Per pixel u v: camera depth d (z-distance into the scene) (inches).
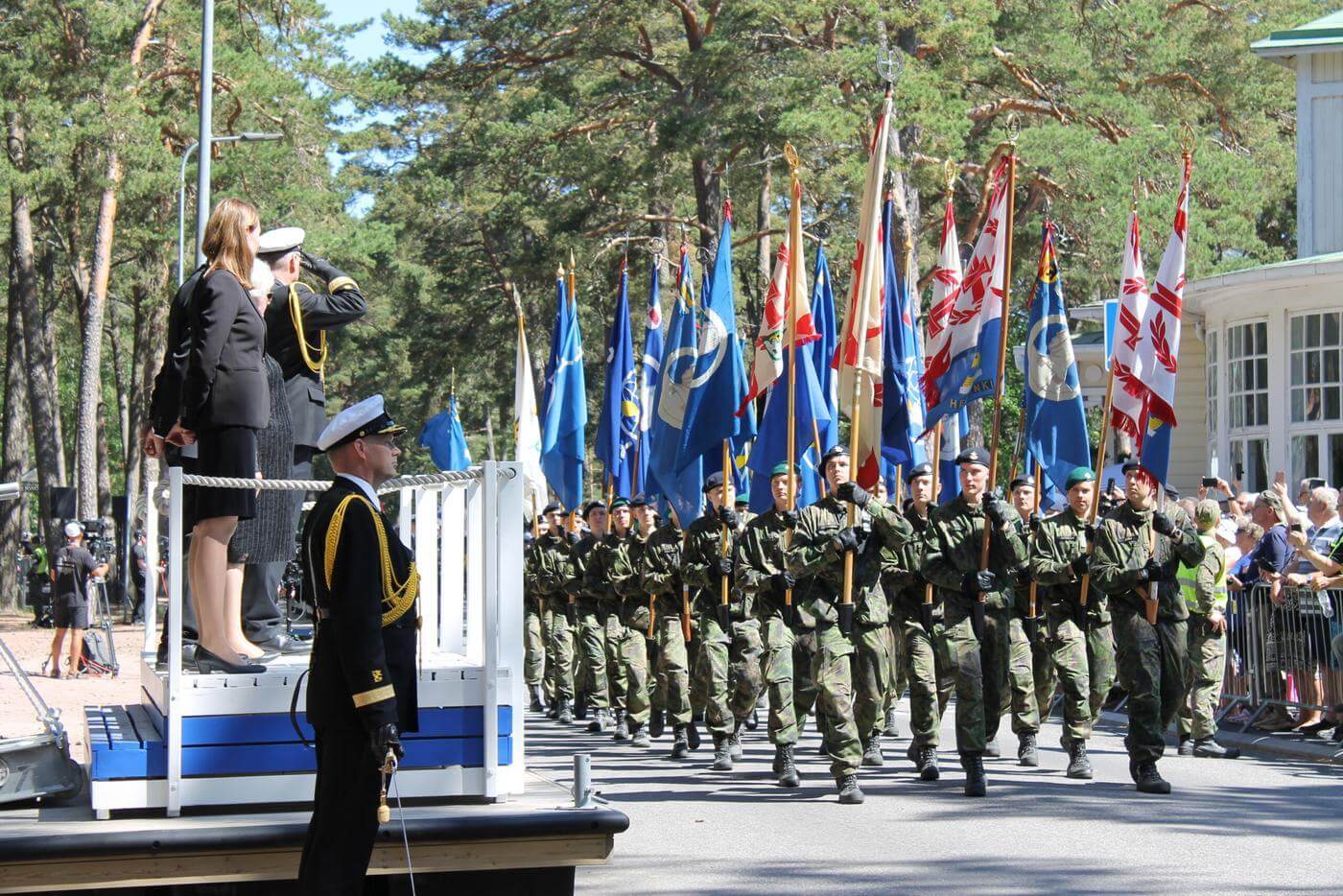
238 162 1288.1
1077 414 561.3
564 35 1476.4
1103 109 1274.6
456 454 933.8
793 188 509.0
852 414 481.7
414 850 242.5
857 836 383.6
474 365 2218.3
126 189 1242.6
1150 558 448.1
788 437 492.4
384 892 259.6
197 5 1385.3
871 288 513.3
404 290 2103.8
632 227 1643.7
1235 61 1411.2
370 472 240.7
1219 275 879.1
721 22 1263.5
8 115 1289.4
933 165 1129.4
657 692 602.9
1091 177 1178.0
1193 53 1414.9
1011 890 320.8
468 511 293.6
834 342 681.0
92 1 1243.2
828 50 1163.3
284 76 1336.1
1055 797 439.2
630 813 421.7
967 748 444.1
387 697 226.1
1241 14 1407.5
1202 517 524.7
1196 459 1059.9
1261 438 900.0
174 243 1392.7
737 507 581.3
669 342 590.6
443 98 1716.3
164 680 251.4
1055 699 679.1
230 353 270.5
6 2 1255.5
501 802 258.7
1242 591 582.2
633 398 722.8
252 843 235.5
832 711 433.1
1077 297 1413.6
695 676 520.1
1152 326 544.7
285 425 314.3
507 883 254.4
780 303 561.6
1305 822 396.5
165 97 1347.2
